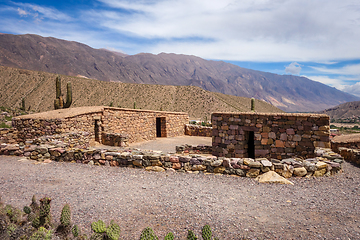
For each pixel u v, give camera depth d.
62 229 3.62
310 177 7.72
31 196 5.84
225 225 4.61
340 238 4.07
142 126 23.84
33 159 9.88
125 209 5.28
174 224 4.63
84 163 9.40
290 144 12.25
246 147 13.95
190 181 7.41
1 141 16.05
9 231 3.32
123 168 8.78
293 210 5.31
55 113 17.62
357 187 6.74
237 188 6.81
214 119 14.45
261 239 4.10
